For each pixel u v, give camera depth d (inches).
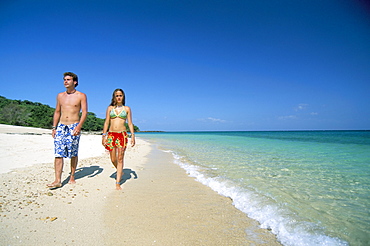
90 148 484.7
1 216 112.9
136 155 426.9
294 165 286.2
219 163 313.1
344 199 150.6
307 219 119.6
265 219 121.0
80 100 177.9
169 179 219.1
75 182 189.5
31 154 311.9
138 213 128.5
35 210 124.5
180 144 756.0
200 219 122.0
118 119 183.9
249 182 199.5
